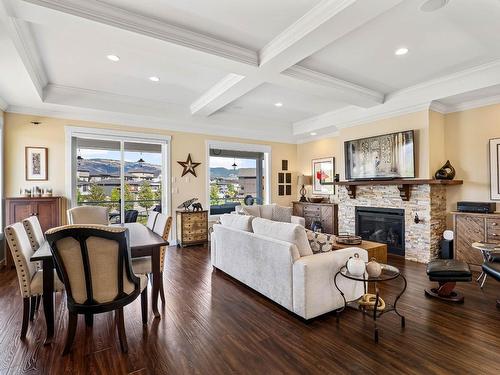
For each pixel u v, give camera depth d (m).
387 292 3.17
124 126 5.23
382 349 2.06
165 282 3.54
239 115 6.23
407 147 4.52
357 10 2.25
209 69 3.79
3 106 4.18
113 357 1.98
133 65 3.63
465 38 2.96
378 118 5.04
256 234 3.09
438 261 3.10
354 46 3.14
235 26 2.73
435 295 3.00
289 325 2.43
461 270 2.82
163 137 5.63
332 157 6.77
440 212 4.55
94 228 1.89
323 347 2.10
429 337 2.22
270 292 2.84
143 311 2.44
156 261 2.58
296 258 2.56
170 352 2.04
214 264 4.00
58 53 3.26
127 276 2.12
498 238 3.75
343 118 5.66
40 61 3.46
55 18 2.33
